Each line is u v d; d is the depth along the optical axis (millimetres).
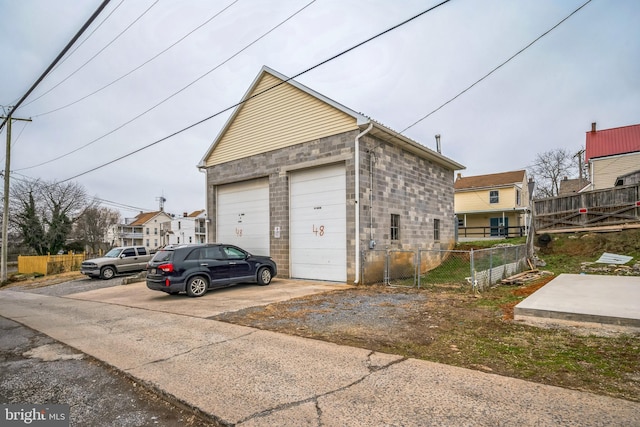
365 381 3484
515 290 8438
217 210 15680
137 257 17547
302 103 12188
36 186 38656
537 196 41844
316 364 4008
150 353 4711
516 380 3373
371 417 2801
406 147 13055
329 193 11539
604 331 4930
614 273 10258
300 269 12227
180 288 8898
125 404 3377
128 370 4102
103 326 6508
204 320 6438
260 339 5090
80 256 24594
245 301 8211
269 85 13312
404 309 6852
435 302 7457
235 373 3855
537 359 3943
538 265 12516
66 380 4008
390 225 12086
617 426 2531
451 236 16844
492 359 3984
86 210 48656
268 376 3727
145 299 9430
